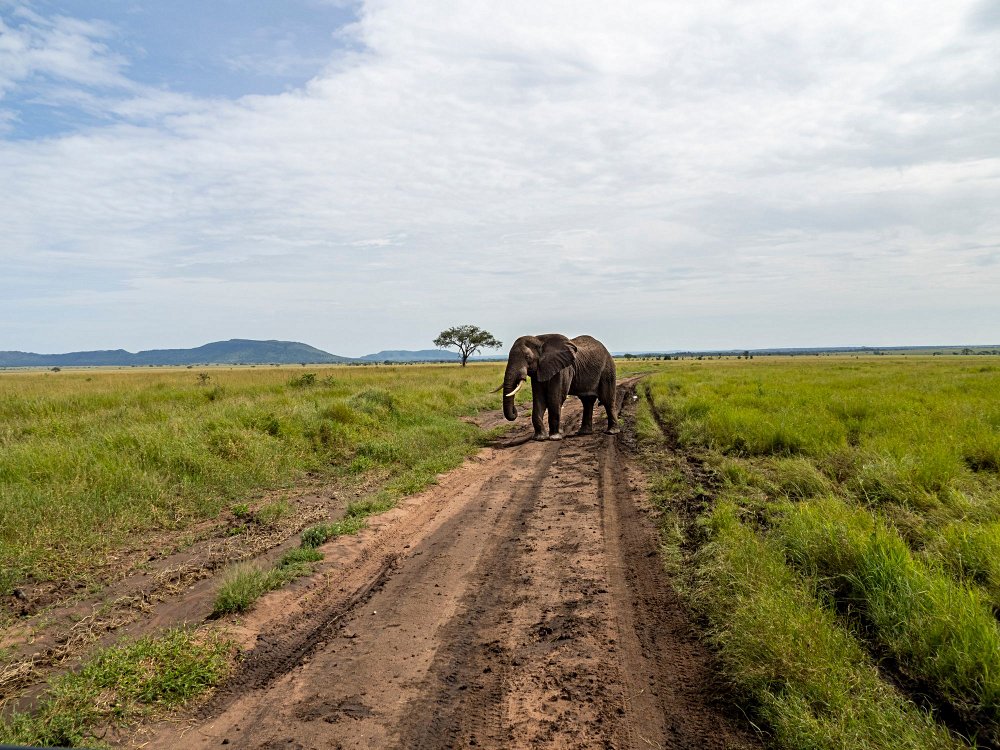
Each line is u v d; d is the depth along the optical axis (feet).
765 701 10.84
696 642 13.96
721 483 27.50
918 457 26.96
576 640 14.14
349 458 35.86
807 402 51.80
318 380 89.71
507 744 10.46
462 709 11.55
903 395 55.47
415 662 13.35
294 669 13.15
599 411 67.56
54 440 32.32
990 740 9.88
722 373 124.16
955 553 16.78
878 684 11.18
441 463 34.94
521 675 12.72
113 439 30.81
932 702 10.96
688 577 17.30
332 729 10.96
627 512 24.81
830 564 16.33
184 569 18.95
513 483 31.14
